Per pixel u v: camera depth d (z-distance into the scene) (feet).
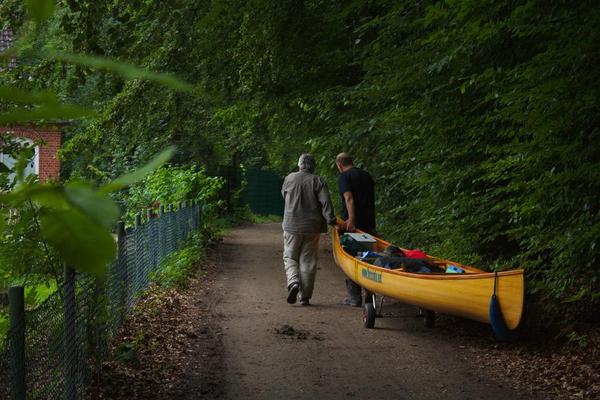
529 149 20.68
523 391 19.10
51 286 15.96
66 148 38.11
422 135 29.01
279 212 121.80
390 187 36.91
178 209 45.75
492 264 28.04
